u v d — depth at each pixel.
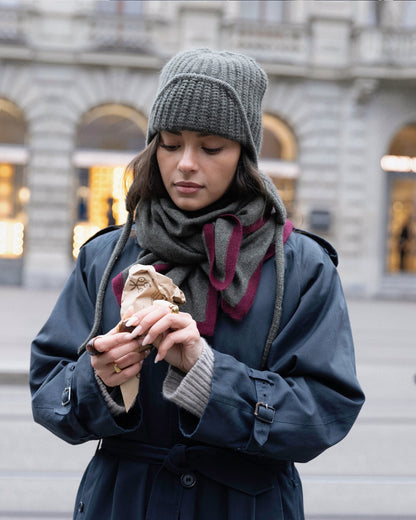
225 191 1.66
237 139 1.58
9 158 17.56
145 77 17.80
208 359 1.46
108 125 18.00
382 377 7.71
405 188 18.73
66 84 17.55
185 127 1.56
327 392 1.54
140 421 1.53
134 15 17.77
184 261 1.59
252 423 1.46
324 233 18.33
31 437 5.39
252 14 18.27
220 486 1.54
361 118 18.41
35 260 17.55
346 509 4.21
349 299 18.30
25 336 9.32
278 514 1.55
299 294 1.63
